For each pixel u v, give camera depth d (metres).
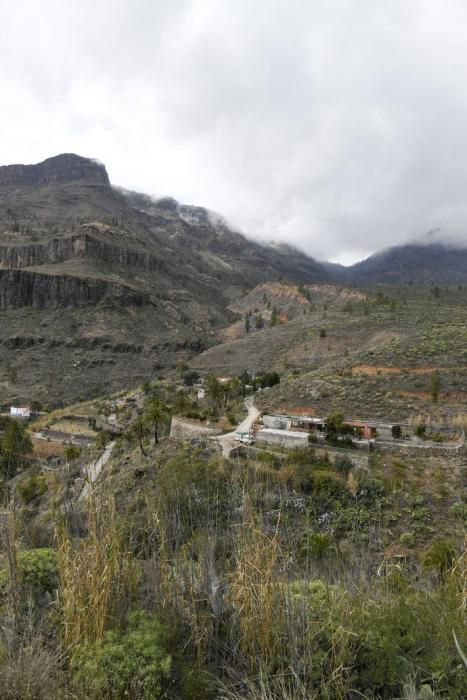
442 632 3.98
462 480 24.89
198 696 3.73
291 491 22.14
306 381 55.09
